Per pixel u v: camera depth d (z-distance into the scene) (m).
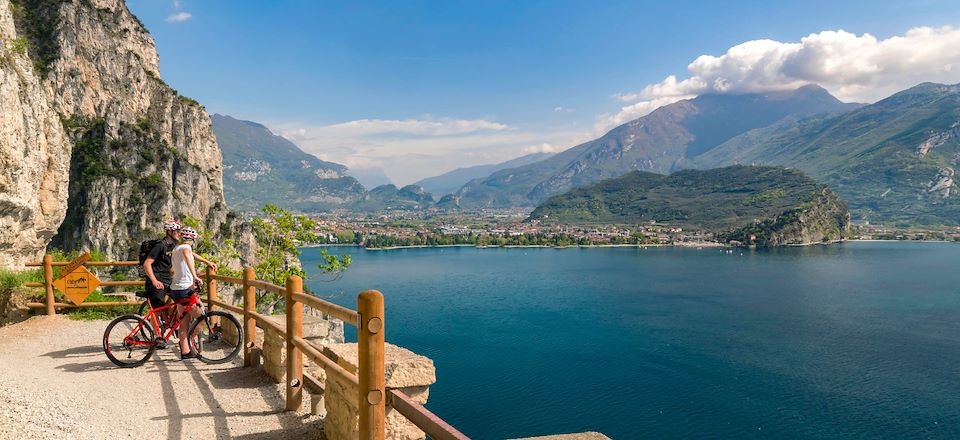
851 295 131.12
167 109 124.56
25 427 5.67
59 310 14.04
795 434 52.84
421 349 81.81
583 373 70.56
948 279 158.12
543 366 73.44
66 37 107.62
